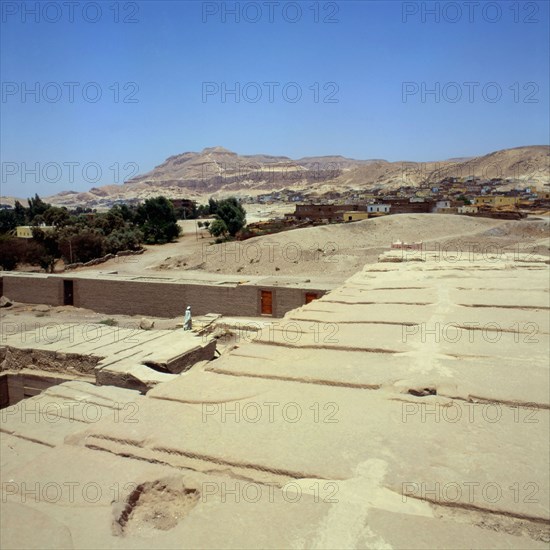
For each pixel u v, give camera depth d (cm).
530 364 475
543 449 306
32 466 290
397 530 229
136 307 3288
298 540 223
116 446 310
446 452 302
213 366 465
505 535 228
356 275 1184
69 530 237
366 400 386
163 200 7412
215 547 221
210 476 278
